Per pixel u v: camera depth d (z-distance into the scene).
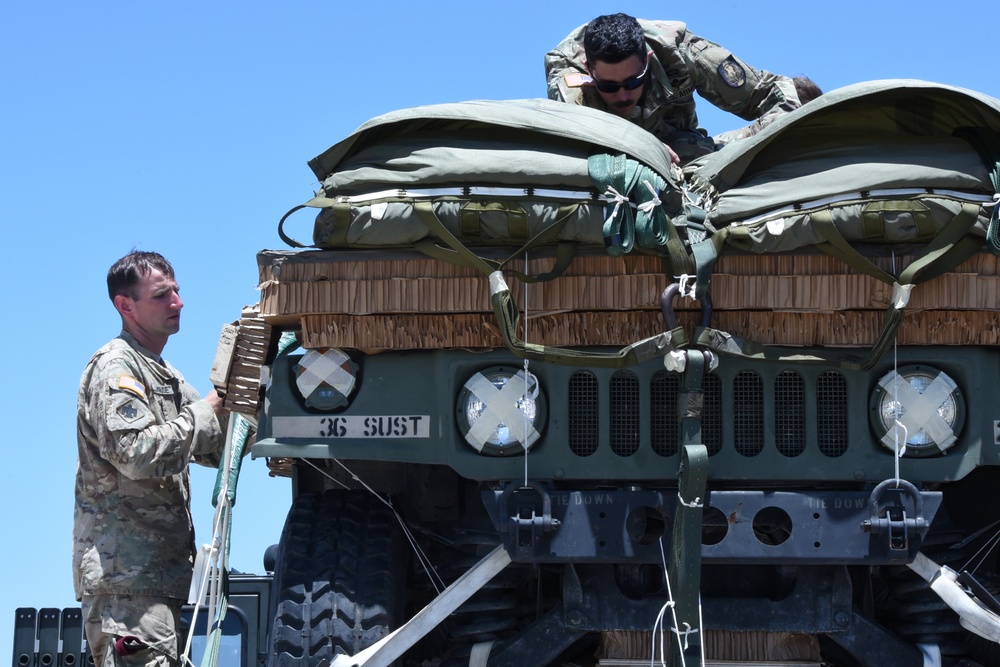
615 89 6.28
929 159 4.99
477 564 5.12
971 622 5.04
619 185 4.93
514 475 5.07
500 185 4.98
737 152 5.09
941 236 4.90
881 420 5.02
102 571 5.82
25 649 8.66
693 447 4.87
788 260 5.05
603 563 5.18
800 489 5.13
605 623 5.18
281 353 5.75
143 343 6.15
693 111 6.97
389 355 5.19
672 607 4.92
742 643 5.42
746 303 5.03
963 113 5.11
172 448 5.72
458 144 5.08
